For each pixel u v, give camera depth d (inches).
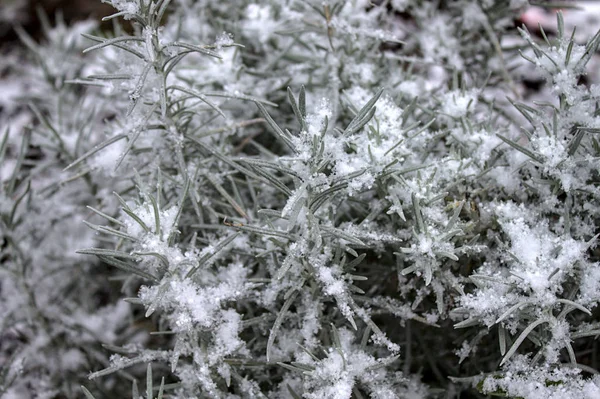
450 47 36.3
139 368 34.5
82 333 35.0
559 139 28.8
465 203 29.1
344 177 27.5
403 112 29.7
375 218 30.0
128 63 29.6
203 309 27.5
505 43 40.8
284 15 34.4
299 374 29.5
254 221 30.7
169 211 28.0
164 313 30.6
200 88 33.9
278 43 35.3
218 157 30.2
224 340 28.2
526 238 28.0
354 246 28.9
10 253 33.8
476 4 35.9
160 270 28.5
